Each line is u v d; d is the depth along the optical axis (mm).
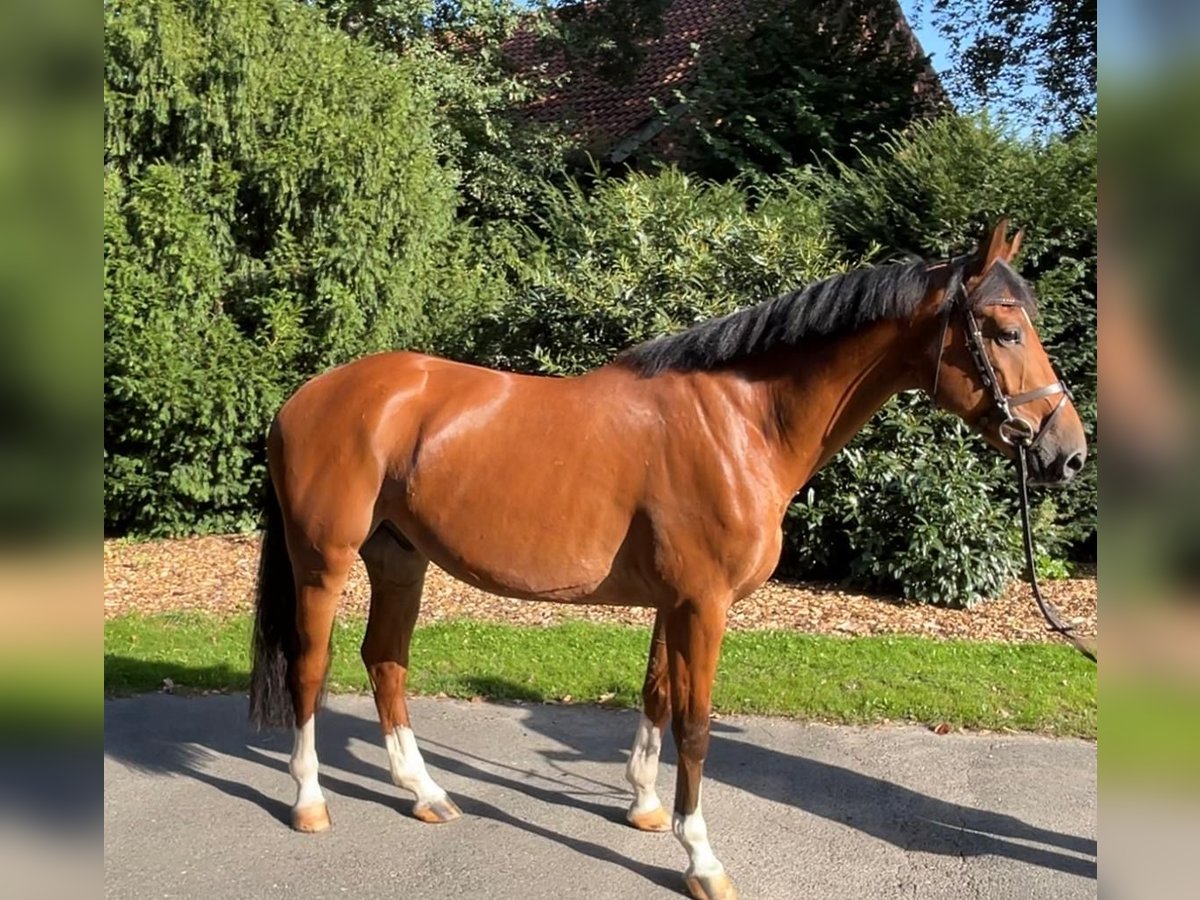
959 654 5117
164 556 7590
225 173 7969
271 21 8352
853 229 7664
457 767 3818
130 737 4129
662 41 14578
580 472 2834
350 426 3053
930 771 3719
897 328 2738
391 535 3326
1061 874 2971
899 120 11219
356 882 2928
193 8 7863
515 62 14055
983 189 7164
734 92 11336
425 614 6094
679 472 2756
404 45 12086
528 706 4516
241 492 8164
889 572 6430
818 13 12000
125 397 7586
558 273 7156
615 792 3607
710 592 2758
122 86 7762
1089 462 6957
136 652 5242
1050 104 13695
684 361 2898
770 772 3705
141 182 7574
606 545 2836
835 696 4434
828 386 2791
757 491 2750
